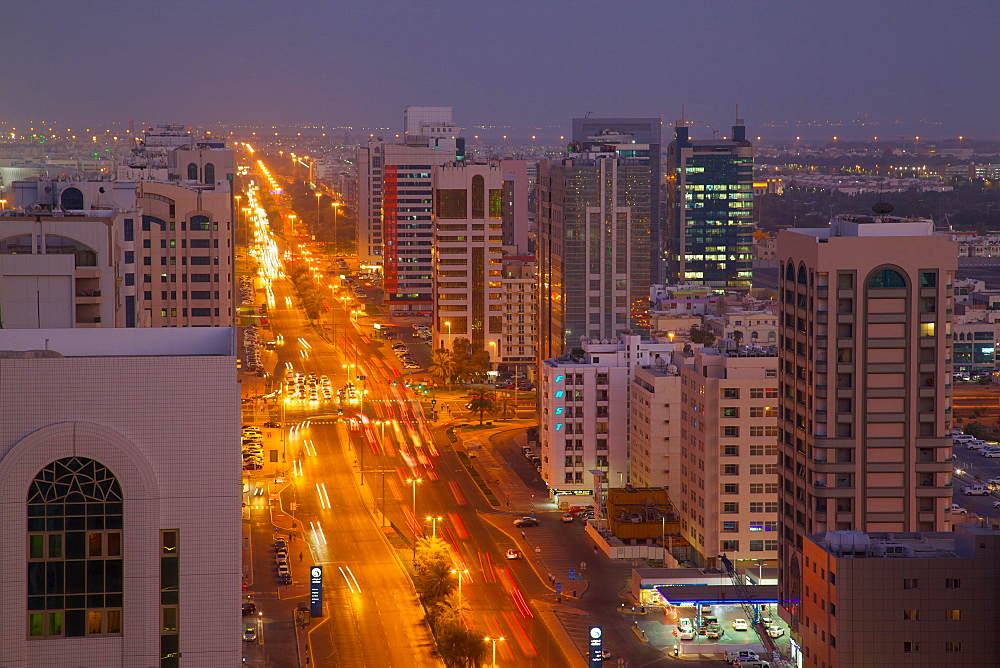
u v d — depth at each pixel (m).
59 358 101.25
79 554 101.25
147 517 101.69
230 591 103.69
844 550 176.25
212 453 103.00
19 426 100.75
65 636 101.31
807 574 183.75
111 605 101.81
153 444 102.31
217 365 102.75
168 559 102.88
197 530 103.06
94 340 117.56
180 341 118.75
